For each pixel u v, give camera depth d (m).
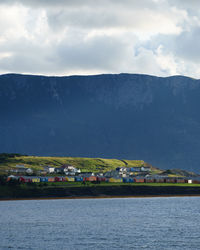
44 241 171.75
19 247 161.12
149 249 157.38
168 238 177.00
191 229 199.88
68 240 173.50
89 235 184.62
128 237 179.62
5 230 197.50
